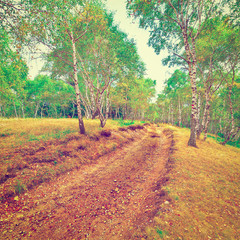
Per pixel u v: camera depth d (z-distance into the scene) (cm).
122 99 2905
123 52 1272
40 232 327
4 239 294
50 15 670
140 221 345
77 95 972
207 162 721
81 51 1595
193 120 1081
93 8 979
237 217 335
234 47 1373
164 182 516
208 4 1148
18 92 1236
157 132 2402
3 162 520
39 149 684
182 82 2991
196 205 378
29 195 460
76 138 915
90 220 376
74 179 605
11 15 546
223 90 2327
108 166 778
